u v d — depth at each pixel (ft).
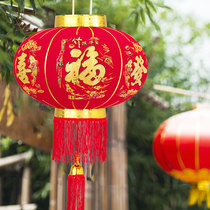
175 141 10.47
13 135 10.99
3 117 10.34
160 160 11.00
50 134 12.07
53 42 5.81
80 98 5.89
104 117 6.36
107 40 5.85
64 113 6.20
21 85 6.19
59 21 6.13
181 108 20.27
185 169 10.62
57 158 6.23
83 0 11.03
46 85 5.86
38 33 6.09
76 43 5.74
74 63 5.69
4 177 20.52
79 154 6.44
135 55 6.07
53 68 5.74
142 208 20.66
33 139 11.60
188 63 20.62
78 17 6.04
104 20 6.21
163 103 15.35
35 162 19.33
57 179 12.25
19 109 10.64
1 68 7.95
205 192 11.07
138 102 19.19
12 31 7.82
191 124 10.49
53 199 12.85
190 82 20.66
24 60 5.94
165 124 10.96
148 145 20.68
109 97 6.00
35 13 7.95
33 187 19.93
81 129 6.15
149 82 13.52
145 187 20.59
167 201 20.53
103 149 6.28
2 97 9.96
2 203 20.77
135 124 19.98
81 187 6.50
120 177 12.92
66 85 5.76
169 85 20.33
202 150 10.23
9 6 7.94
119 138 12.98
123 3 13.75
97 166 12.53
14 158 18.04
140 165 20.71
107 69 5.76
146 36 16.07
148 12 9.24
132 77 6.05
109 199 12.74
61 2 10.03
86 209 12.28
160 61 19.69
